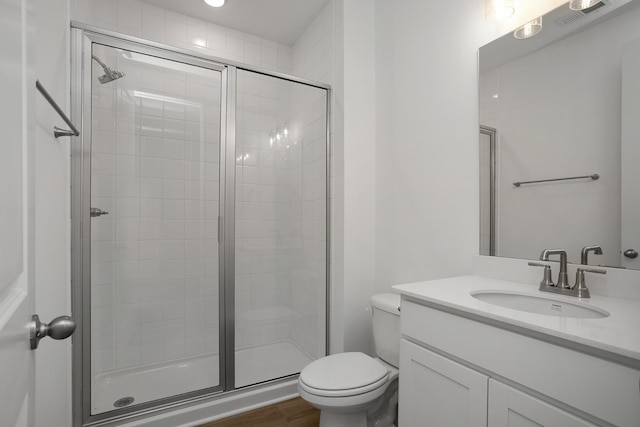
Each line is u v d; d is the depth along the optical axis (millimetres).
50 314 1191
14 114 440
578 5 1094
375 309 1652
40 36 1081
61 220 1367
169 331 2156
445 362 993
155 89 2037
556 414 724
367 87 2076
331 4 2158
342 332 2002
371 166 2086
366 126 2070
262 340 2379
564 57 1150
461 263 1496
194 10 2311
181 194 2174
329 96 2148
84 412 1544
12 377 423
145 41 1729
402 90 1858
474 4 1456
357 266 2029
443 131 1598
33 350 551
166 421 1616
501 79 1348
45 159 1114
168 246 2158
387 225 1959
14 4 442
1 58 385
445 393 996
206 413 1702
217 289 2211
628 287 981
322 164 2193
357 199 2035
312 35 2414
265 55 2666
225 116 2000
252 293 2377
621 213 1005
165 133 2100
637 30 975
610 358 653
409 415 1129
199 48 2408
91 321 1729
